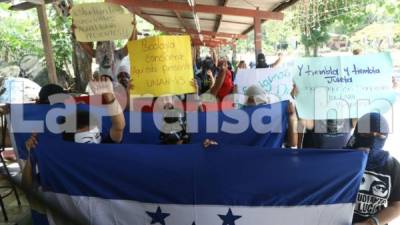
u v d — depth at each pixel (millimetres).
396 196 2848
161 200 3123
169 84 3980
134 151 3109
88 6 4453
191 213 3109
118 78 5203
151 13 15188
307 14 13820
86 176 3164
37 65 10633
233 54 24188
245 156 2990
